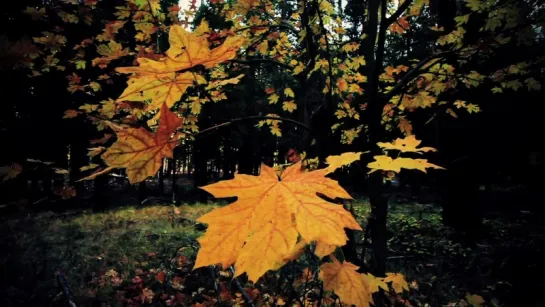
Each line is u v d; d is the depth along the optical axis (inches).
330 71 99.6
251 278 20.3
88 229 355.9
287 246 20.6
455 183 318.3
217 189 23.9
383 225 79.9
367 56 115.6
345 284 36.0
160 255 252.8
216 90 96.1
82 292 184.5
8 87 76.5
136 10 86.2
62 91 434.0
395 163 33.5
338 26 138.2
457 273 201.0
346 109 124.5
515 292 168.4
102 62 84.9
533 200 589.9
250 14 136.9
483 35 94.2
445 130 322.3
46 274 205.3
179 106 98.7
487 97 351.6
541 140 417.7
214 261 20.6
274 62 126.7
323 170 27.6
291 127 349.1
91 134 493.4
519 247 251.1
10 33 60.0
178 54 27.7
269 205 22.8
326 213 22.5
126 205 635.5
